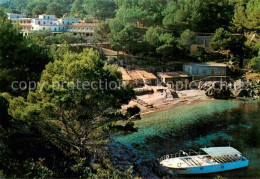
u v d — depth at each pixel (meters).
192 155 45.97
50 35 113.06
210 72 96.69
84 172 31.11
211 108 74.50
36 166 29.19
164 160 42.81
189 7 122.25
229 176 40.41
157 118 66.44
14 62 41.56
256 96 85.50
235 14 112.94
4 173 25.92
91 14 163.25
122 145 48.22
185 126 60.84
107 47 114.69
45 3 190.62
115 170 36.97
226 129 58.62
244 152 47.41
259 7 97.44
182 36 109.75
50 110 30.56
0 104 31.98
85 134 35.66
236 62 102.88
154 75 96.62
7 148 29.80
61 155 34.72
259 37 109.75
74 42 114.25
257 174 40.62
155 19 130.50
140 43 108.88
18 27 48.94
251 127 59.78
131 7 140.38
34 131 35.34
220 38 107.31
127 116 35.78
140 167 39.91
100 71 34.72
